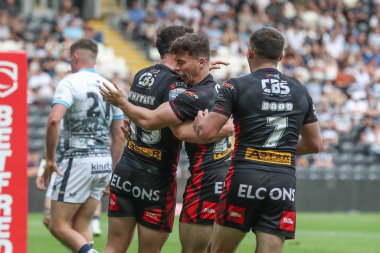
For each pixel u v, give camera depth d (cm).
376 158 5172
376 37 6531
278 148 1498
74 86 1878
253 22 6247
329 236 3231
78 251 1848
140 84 1645
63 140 1931
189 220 1634
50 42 5116
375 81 5862
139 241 1659
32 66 4862
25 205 1273
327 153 5016
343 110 5453
